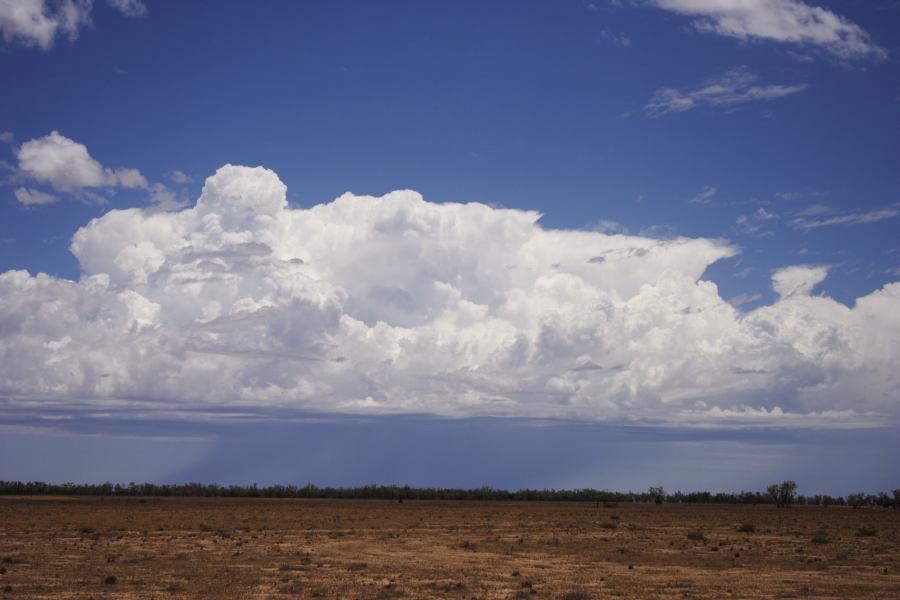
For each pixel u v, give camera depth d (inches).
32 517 3189.0
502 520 3378.4
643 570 1640.0
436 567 1653.5
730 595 1299.2
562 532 2689.5
